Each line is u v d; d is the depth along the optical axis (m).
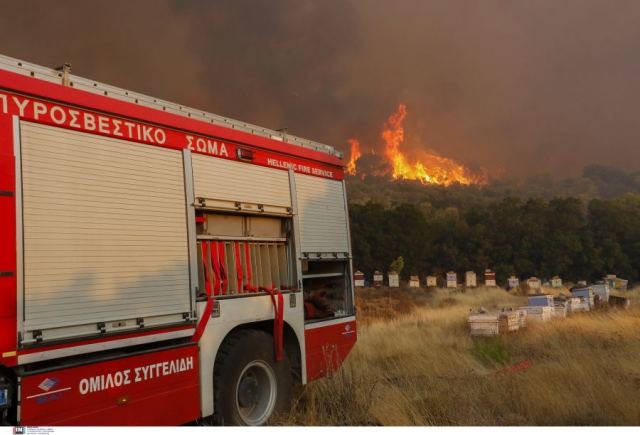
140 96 5.38
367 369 8.94
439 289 49.94
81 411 4.32
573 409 6.70
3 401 3.89
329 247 7.80
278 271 6.85
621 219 68.69
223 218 6.09
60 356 4.16
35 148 4.27
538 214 69.06
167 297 5.14
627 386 7.40
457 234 70.62
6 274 3.90
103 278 4.58
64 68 4.75
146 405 4.83
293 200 7.16
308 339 7.06
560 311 17.61
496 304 29.30
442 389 7.66
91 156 4.70
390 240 66.94
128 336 4.70
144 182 5.14
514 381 7.81
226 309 5.78
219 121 6.30
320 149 8.06
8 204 4.00
